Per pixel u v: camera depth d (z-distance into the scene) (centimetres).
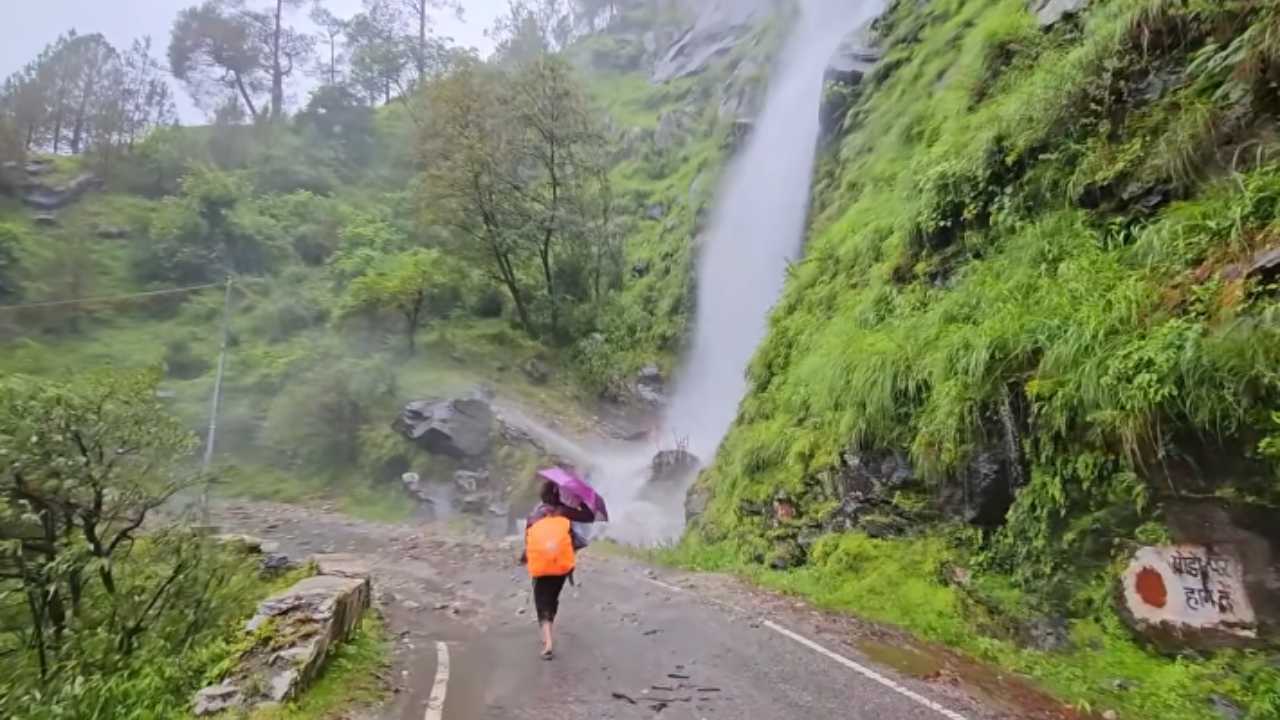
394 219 4294
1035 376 764
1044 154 972
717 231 3350
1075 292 783
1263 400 563
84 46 5584
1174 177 783
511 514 2164
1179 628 607
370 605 905
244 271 3772
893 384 991
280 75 6469
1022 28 1316
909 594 859
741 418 1591
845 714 557
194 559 848
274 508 2109
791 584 1035
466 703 577
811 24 3788
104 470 754
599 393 3122
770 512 1238
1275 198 648
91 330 3192
